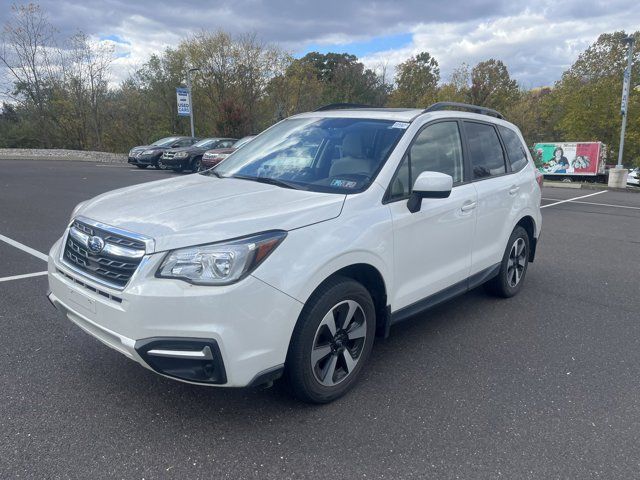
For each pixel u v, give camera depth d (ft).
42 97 119.44
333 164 11.89
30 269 19.13
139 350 8.23
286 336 8.93
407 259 11.53
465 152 14.16
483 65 121.80
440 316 15.67
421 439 9.21
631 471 8.48
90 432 9.12
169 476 8.06
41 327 13.66
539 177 18.31
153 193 10.97
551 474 8.36
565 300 17.48
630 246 27.22
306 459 8.55
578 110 121.49
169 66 124.16
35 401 10.09
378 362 12.34
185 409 9.93
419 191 10.81
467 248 13.91
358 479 8.12
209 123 121.39
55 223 28.27
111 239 8.95
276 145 13.51
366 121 13.00
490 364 12.37
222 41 109.81
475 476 8.26
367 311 10.64
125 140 130.21
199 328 8.13
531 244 18.30
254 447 8.83
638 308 16.78
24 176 54.90
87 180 51.93
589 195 59.00
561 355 12.98
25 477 7.92
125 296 8.32
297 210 9.43
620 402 10.71
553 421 9.93
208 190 11.00
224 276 8.23
